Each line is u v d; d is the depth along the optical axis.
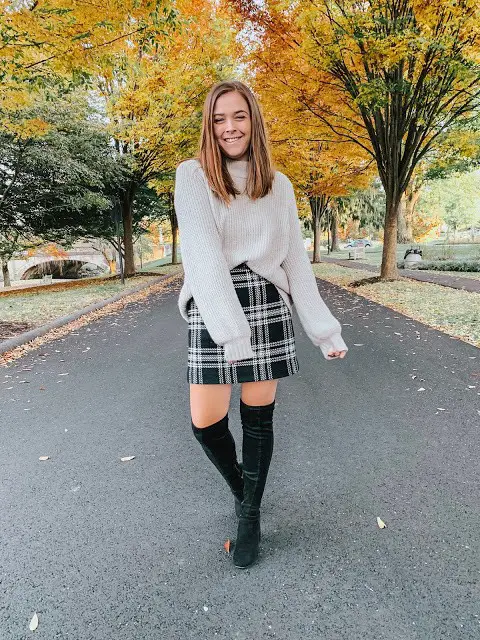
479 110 12.36
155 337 6.52
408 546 1.82
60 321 7.76
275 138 12.73
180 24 6.36
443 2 7.84
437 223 47.75
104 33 6.16
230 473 1.83
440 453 2.63
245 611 1.52
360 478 2.38
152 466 2.60
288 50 9.93
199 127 15.38
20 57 6.07
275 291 1.63
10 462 2.71
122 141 16.88
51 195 15.54
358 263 23.09
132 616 1.51
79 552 1.85
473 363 4.46
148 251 45.22
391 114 11.46
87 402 3.75
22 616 1.53
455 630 1.42
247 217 1.55
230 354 1.43
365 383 3.97
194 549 1.85
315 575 1.67
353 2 9.12
